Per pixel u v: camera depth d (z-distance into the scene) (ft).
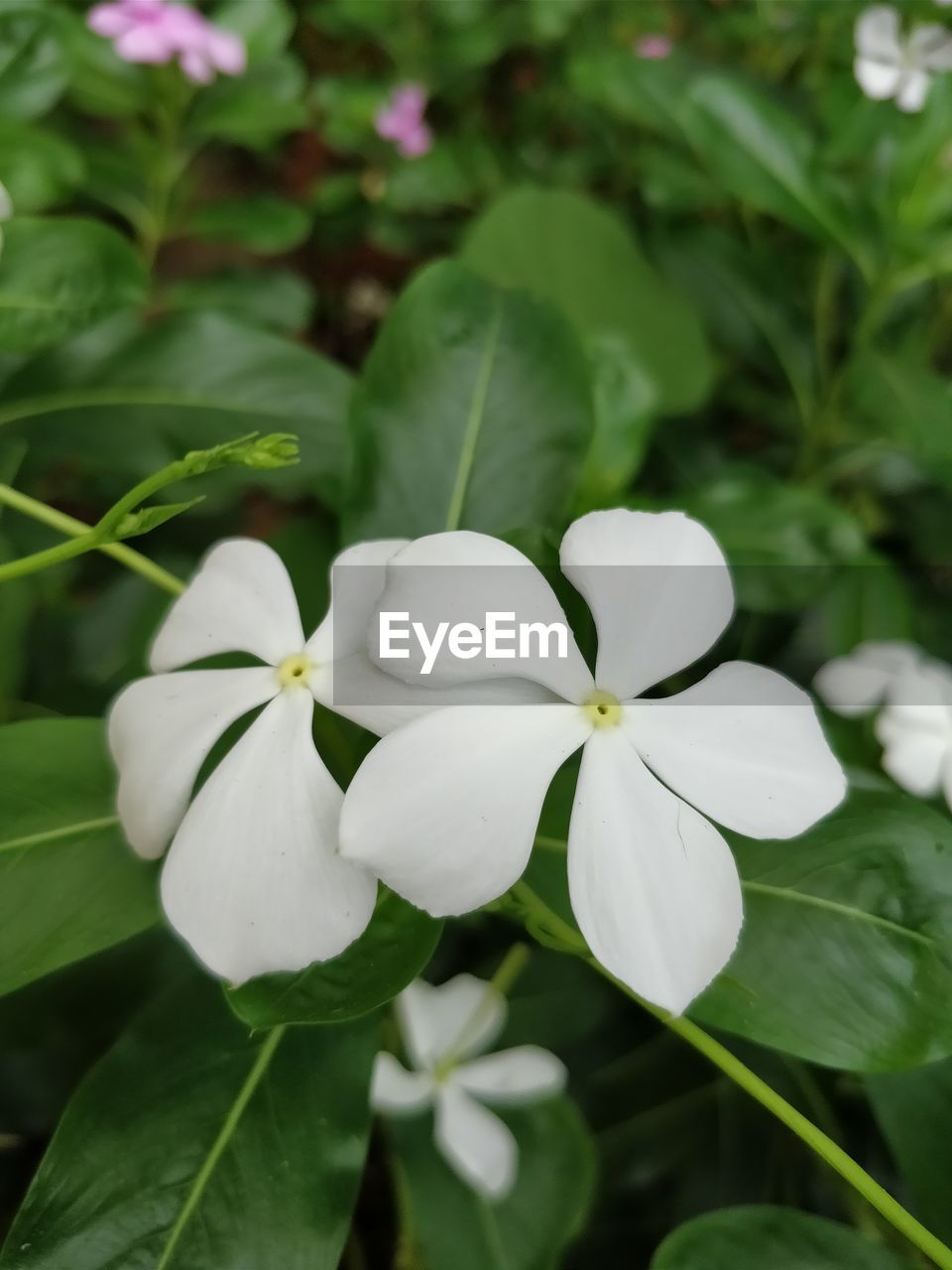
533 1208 0.57
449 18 1.30
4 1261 0.41
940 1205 0.47
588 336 0.63
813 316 0.88
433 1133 0.58
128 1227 0.42
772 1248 0.44
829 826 0.45
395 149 1.33
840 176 0.78
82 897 0.43
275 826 0.38
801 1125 0.42
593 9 1.31
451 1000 0.59
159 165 0.90
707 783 0.39
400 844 0.36
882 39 0.83
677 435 0.89
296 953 0.36
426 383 0.52
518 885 0.43
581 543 0.39
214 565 0.43
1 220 0.52
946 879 0.44
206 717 0.40
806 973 0.43
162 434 0.60
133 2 0.81
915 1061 0.42
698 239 0.86
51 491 0.92
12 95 0.59
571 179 1.25
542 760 0.38
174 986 0.47
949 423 0.66
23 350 0.52
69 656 0.77
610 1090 0.65
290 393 0.62
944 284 0.90
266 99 0.90
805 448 0.85
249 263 1.36
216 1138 0.44
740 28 1.10
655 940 0.37
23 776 0.45
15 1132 0.60
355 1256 0.63
